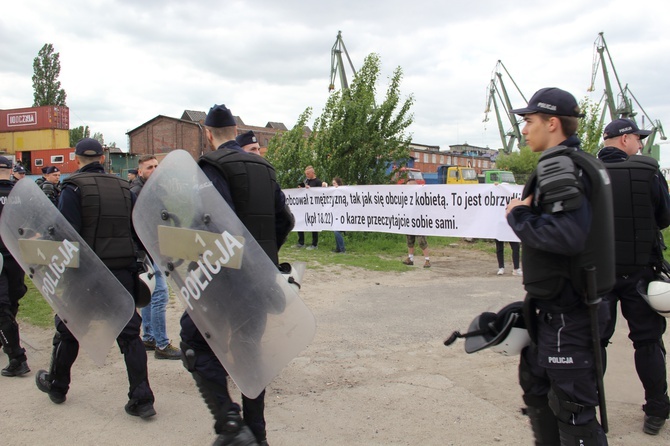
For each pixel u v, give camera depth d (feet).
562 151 7.16
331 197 35.29
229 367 8.30
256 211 8.87
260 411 9.15
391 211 32.04
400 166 46.11
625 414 11.25
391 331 17.46
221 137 9.55
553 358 7.13
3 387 13.08
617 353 15.05
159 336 15.11
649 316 10.36
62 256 11.00
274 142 49.42
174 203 8.53
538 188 6.97
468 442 9.98
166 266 8.65
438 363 14.43
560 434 7.30
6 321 13.57
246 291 8.29
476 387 12.67
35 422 11.03
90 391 12.73
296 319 8.23
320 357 14.98
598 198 6.86
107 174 11.76
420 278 27.32
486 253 37.78
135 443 10.15
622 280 10.39
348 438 10.21
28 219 11.44
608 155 11.04
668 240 41.34
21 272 14.23
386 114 44.75
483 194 28.53
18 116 130.52
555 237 6.54
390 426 10.68
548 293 7.02
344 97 44.29
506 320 7.93
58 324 11.68
